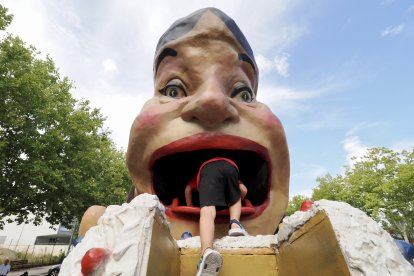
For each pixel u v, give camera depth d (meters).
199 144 2.32
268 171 2.60
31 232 28.48
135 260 1.01
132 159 2.61
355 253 1.07
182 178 2.78
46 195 10.28
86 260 1.04
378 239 1.16
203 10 2.76
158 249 1.19
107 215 1.25
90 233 1.24
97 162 12.56
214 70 2.53
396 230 13.06
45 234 29.11
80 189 10.77
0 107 8.66
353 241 1.11
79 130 10.91
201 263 1.40
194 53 2.60
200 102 2.27
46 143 9.84
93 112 12.95
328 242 1.16
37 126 9.81
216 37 2.63
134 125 2.61
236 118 2.40
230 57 2.62
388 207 12.54
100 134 14.09
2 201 9.51
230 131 2.36
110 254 1.08
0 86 8.36
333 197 14.55
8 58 8.96
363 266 1.04
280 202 2.59
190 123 2.39
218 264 1.40
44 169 9.29
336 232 1.12
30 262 17.41
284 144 2.63
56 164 10.16
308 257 1.28
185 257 1.64
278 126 2.61
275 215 2.55
